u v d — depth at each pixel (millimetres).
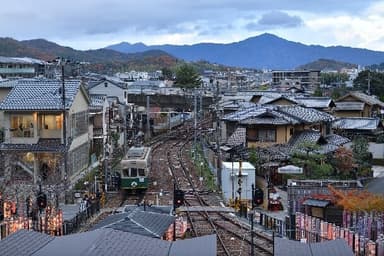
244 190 35969
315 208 27109
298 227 25000
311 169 38781
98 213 32031
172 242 16734
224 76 159000
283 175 38781
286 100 58531
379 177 40375
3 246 15859
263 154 41594
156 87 97625
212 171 45844
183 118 89875
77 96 41219
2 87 48062
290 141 46781
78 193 34281
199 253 15570
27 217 25406
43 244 16281
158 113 79812
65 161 34156
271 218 28000
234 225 29250
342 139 50750
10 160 37625
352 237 21906
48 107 37969
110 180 40688
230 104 67000
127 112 68375
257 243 25250
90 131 47188
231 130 52312
